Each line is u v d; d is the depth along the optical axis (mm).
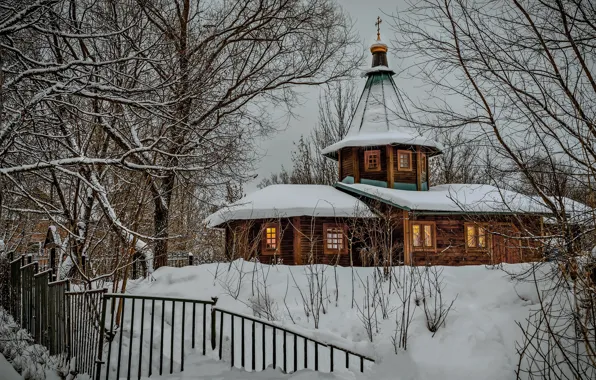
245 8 15031
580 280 6160
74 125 11414
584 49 6812
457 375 6379
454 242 19375
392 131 21906
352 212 18375
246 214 18344
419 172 21781
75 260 10992
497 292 8141
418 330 7711
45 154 10852
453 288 9148
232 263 12906
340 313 10070
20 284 10141
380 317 9328
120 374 7633
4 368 6949
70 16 9570
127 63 10750
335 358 8484
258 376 6797
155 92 10484
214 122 14617
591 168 6359
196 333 9008
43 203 12023
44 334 8547
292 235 19438
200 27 13586
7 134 7754
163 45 10492
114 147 14305
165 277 11805
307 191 21266
